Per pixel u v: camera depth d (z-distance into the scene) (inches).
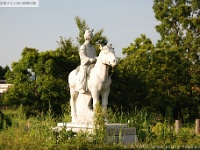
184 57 1940.2
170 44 2064.5
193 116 1736.0
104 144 505.0
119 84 1333.7
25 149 511.5
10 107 1540.4
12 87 1428.4
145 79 1437.0
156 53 1595.7
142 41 1755.7
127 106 1334.9
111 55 549.0
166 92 1599.4
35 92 1407.5
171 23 2098.9
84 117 609.0
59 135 546.3
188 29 2063.2
